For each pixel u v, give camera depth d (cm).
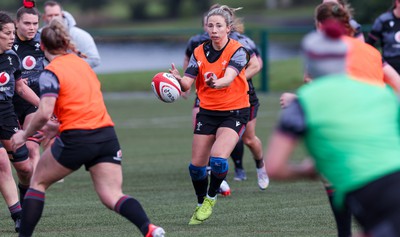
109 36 9262
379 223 1542
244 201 3300
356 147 1588
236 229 2703
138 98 8462
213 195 2833
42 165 2248
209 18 2845
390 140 1598
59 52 2267
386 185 1555
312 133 1603
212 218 2930
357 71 2153
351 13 2761
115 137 2247
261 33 8462
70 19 3856
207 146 2883
